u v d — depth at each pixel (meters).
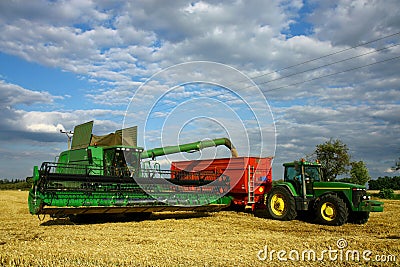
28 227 11.88
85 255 7.28
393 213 16.73
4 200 26.42
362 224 12.96
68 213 11.62
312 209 13.99
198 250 7.88
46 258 7.06
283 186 14.23
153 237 9.66
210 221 13.43
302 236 10.16
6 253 7.41
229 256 7.30
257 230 11.32
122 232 10.57
